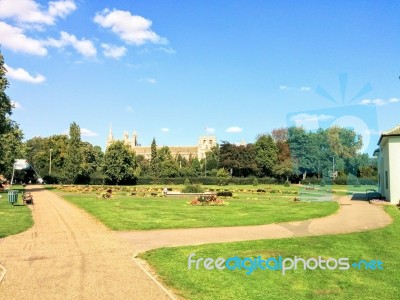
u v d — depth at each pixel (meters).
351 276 10.25
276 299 8.46
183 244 13.91
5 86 43.56
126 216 22.59
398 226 18.39
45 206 29.19
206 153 124.75
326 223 19.48
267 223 19.52
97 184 77.00
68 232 16.81
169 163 95.19
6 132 46.56
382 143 33.84
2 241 14.56
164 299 8.14
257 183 75.56
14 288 8.80
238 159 91.81
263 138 87.12
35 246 13.62
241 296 8.57
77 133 96.25
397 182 30.64
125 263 11.14
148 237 15.48
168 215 23.12
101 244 14.00
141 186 69.81
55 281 9.35
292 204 31.19
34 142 119.69
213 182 78.81
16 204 30.27
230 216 22.47
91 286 8.97
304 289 9.18
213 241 14.48
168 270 10.45
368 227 18.09
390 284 9.66
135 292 8.57
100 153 101.50
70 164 77.38
